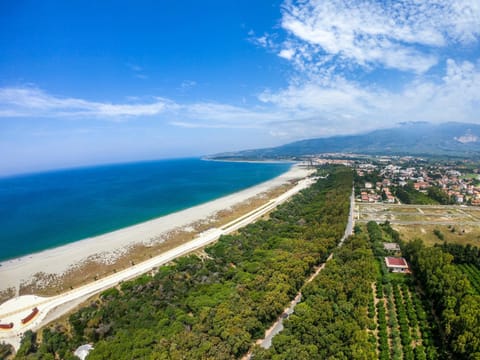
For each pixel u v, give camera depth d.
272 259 76.38
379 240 95.44
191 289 68.56
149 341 49.38
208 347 45.12
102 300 67.81
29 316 62.25
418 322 55.28
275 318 56.78
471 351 42.94
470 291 56.62
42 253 101.31
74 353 50.03
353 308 54.59
